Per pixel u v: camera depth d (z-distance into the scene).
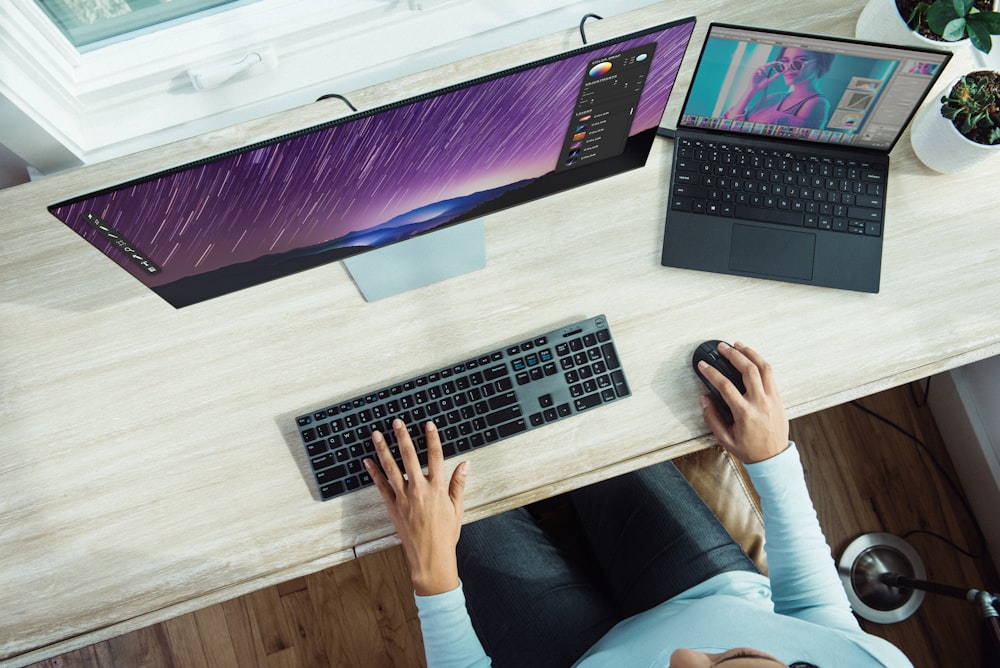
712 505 1.23
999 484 1.49
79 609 0.94
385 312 1.03
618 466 0.99
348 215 0.84
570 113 0.79
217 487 0.98
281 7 1.14
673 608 1.01
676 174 1.05
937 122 0.99
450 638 0.94
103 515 0.97
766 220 1.04
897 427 1.65
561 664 1.11
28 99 1.02
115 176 1.04
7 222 1.03
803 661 0.86
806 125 1.01
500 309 1.03
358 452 0.97
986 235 1.05
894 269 1.04
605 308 1.04
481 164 0.83
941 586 1.42
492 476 0.98
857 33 1.09
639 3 1.23
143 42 1.12
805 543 0.99
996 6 1.02
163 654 1.56
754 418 0.95
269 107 1.22
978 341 1.01
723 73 0.94
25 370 1.00
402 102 0.69
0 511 0.96
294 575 0.96
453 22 1.19
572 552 1.28
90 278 1.03
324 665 1.58
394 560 1.61
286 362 1.02
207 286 0.89
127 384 1.00
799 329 1.02
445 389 0.98
